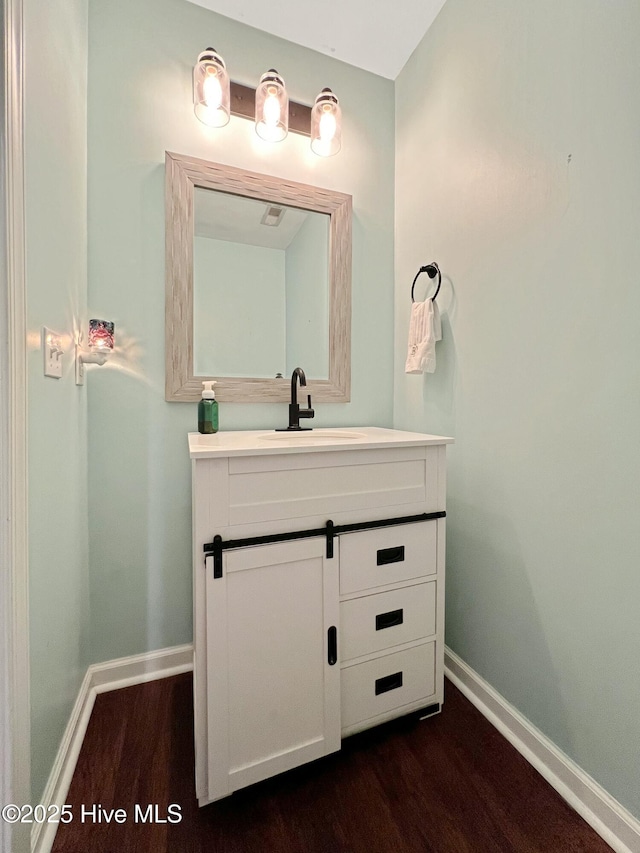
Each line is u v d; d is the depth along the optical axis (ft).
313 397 5.41
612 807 2.94
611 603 2.99
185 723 3.99
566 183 3.27
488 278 4.15
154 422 4.61
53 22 3.11
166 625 4.75
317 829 2.97
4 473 2.34
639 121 2.73
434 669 3.91
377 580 3.59
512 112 3.81
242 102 4.90
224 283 4.91
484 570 4.24
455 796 3.23
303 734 3.29
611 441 2.97
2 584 2.35
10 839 2.33
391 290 5.91
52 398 3.13
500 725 3.93
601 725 3.05
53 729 3.12
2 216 2.28
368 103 5.67
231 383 4.94
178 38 4.60
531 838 2.93
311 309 5.37
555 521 3.43
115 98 4.35
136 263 4.47
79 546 3.97
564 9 3.26
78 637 3.93
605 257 2.98
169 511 4.72
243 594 3.06
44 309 2.94
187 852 2.82
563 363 3.34
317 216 5.37
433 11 4.82
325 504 3.36
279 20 4.89
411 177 5.46
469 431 4.45
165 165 4.53
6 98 2.28
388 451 3.61
